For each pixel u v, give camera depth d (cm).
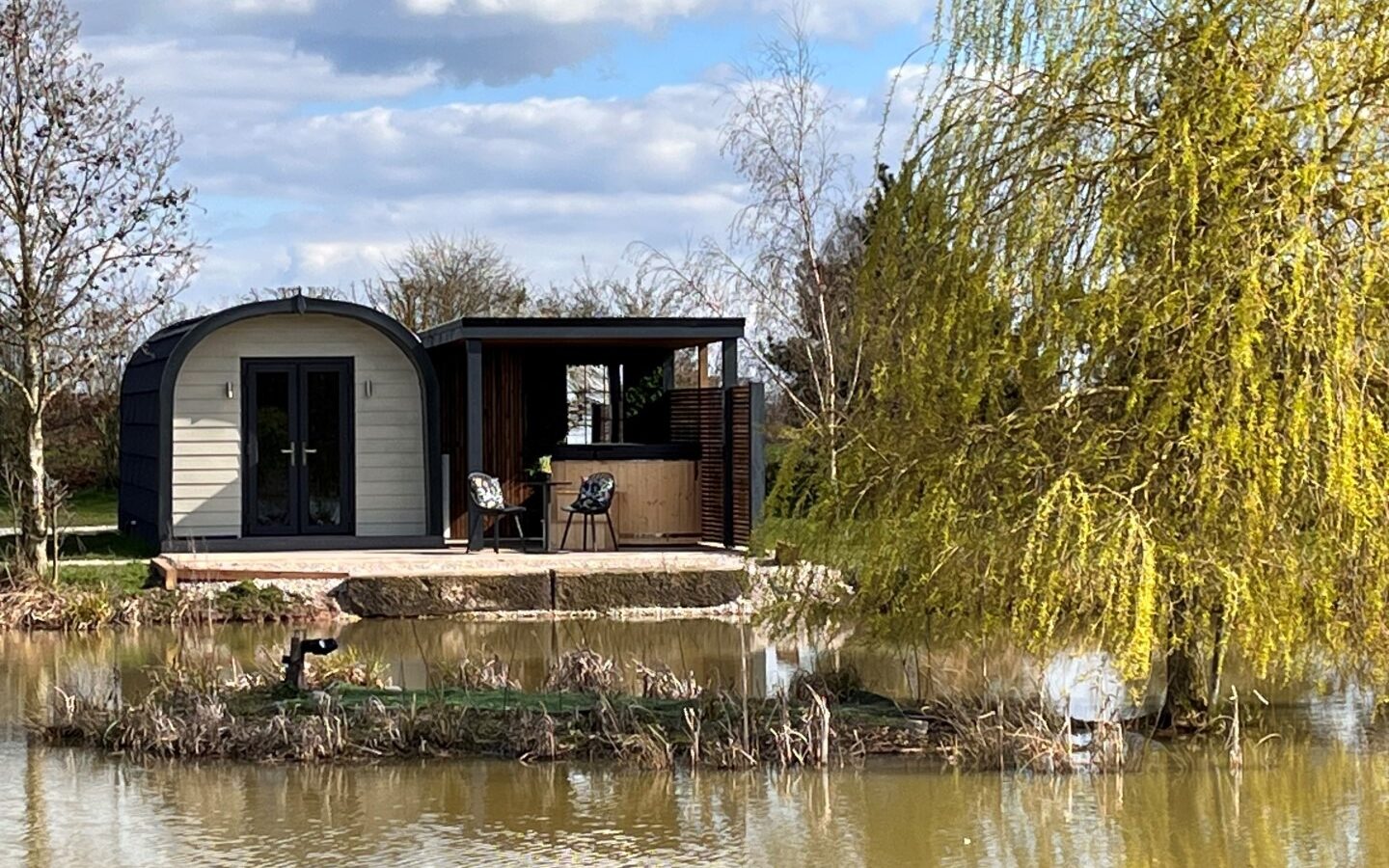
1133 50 1039
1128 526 973
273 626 1758
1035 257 1031
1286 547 982
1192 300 991
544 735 1087
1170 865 836
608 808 957
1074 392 1042
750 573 1535
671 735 1113
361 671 1324
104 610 1744
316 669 1313
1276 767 1052
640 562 1928
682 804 966
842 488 1146
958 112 1083
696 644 1617
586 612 1861
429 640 1642
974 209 1057
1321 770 1045
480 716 1152
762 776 1036
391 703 1194
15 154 1822
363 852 866
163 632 1711
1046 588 973
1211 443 974
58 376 2008
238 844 881
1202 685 1144
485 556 2008
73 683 1370
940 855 857
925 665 1391
